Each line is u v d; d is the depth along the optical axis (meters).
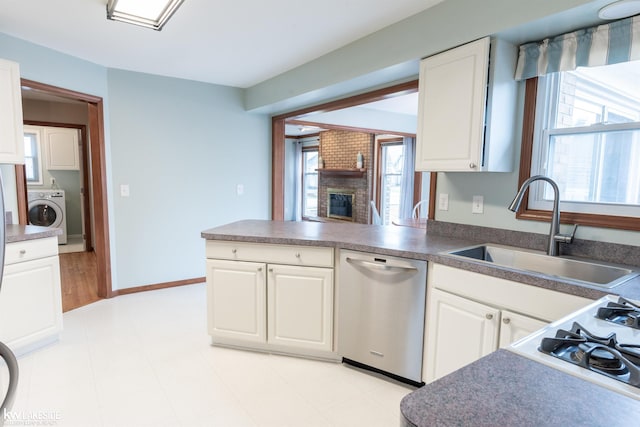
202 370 2.42
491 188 2.38
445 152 2.28
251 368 2.46
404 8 2.36
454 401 0.66
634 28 1.74
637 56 1.73
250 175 4.73
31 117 5.53
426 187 6.84
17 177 3.05
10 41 2.84
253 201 4.79
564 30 1.96
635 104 1.85
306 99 3.81
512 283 1.69
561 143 2.12
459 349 1.92
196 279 4.40
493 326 1.75
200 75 3.98
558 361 0.82
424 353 2.13
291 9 2.38
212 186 4.43
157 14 2.32
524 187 1.98
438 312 2.02
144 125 3.92
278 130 4.78
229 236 2.58
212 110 4.34
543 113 2.17
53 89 3.16
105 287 3.79
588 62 1.90
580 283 1.51
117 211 3.84
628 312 1.10
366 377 2.36
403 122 6.09
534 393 0.69
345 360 2.53
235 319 2.65
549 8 1.77
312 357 2.60
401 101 5.05
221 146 4.45
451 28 2.22
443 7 2.26
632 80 1.86
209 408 2.03
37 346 2.67
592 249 1.95
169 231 4.18
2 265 0.63
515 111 2.23
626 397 0.68
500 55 2.09
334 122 5.25
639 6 1.64
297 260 2.49
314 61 3.38
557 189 1.96
